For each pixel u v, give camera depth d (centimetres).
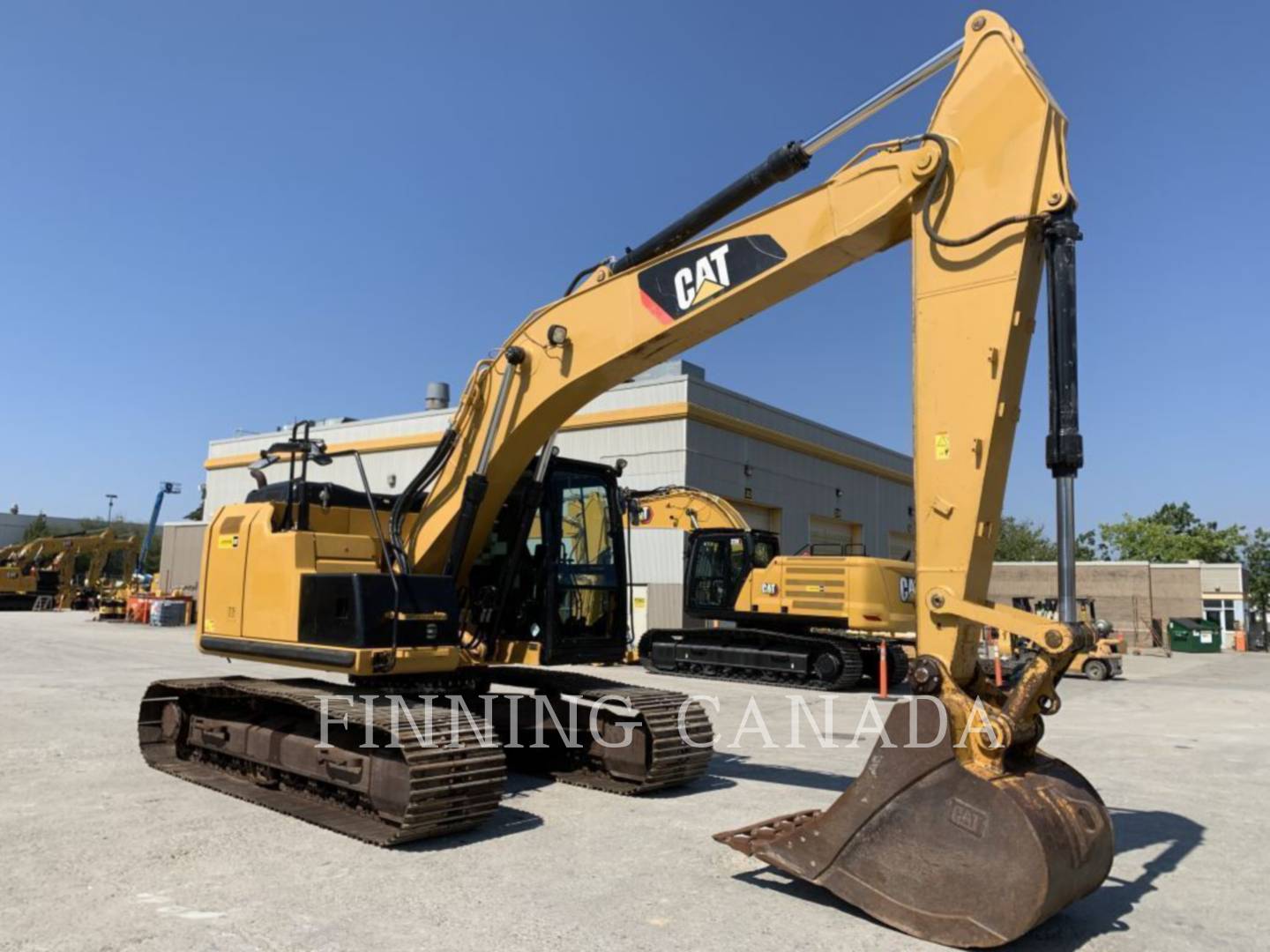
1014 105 487
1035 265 489
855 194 538
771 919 464
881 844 460
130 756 875
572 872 539
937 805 446
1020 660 1862
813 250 552
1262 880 550
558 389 681
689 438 2495
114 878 517
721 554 1942
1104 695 1758
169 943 423
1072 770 498
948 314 494
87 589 4609
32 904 474
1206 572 4509
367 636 645
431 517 756
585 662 764
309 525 750
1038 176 474
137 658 1925
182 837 602
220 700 815
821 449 3144
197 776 777
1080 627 448
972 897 426
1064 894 428
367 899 487
